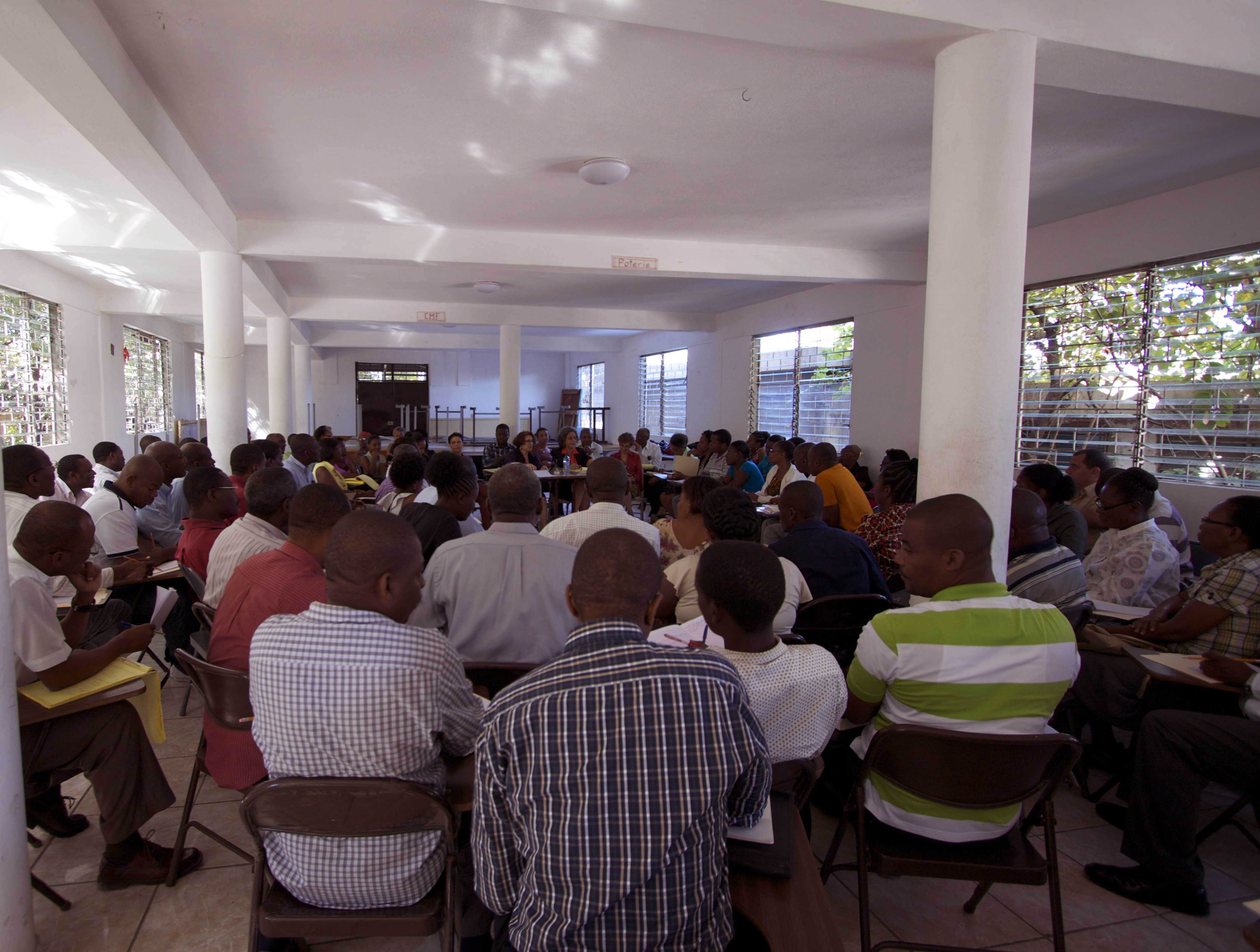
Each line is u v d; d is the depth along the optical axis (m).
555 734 0.97
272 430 8.32
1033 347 5.71
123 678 1.88
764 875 1.18
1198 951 1.80
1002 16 2.33
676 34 2.65
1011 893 2.01
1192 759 1.90
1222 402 4.37
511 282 8.19
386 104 3.28
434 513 2.81
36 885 1.85
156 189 3.75
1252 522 2.23
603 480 2.60
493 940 1.20
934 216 2.54
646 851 0.95
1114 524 3.08
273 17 2.54
